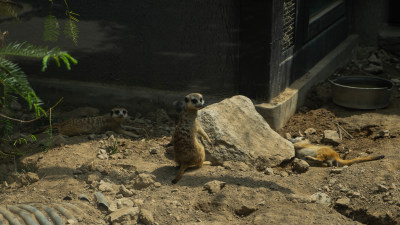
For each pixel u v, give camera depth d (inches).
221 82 235.5
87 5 237.0
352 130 233.1
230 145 217.3
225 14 231.0
